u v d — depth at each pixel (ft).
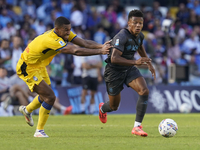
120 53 69.56
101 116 87.15
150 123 106.32
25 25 189.37
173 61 198.29
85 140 62.03
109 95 77.61
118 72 74.13
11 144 55.88
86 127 91.20
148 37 199.52
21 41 157.79
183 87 164.86
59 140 61.67
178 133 76.79
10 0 211.82
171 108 161.58
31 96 145.79
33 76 67.21
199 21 235.40
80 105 152.87
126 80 74.18
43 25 198.90
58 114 148.77
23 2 214.07
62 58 159.43
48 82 73.20
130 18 70.59
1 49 158.10
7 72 146.10
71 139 63.46
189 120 119.03
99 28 196.54
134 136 69.67
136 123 70.49
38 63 68.28
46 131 79.51
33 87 67.10
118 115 145.79
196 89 166.30
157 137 68.08
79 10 209.97
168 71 168.14
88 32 188.14
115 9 231.71
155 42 209.15
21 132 76.74
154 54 188.65
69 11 212.23
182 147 53.62
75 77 163.22
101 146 54.08
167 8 257.96
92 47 73.87
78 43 73.26
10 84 144.15
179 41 211.82
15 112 144.15
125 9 251.39
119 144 56.70
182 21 232.32
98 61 151.84
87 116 139.85
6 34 184.24
